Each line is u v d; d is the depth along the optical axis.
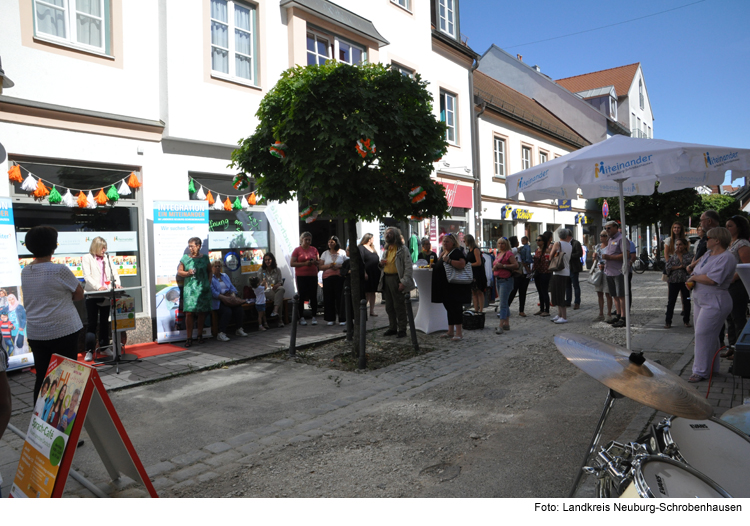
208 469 3.84
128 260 8.38
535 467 3.60
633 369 1.99
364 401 5.39
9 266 6.67
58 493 2.64
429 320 8.98
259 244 10.41
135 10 8.48
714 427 2.12
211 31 9.53
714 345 5.29
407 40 14.67
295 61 10.80
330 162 5.95
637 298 13.47
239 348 7.92
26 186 7.09
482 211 19.19
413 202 6.71
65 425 2.74
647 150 5.26
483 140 19.36
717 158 5.24
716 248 5.20
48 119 7.38
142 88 8.57
